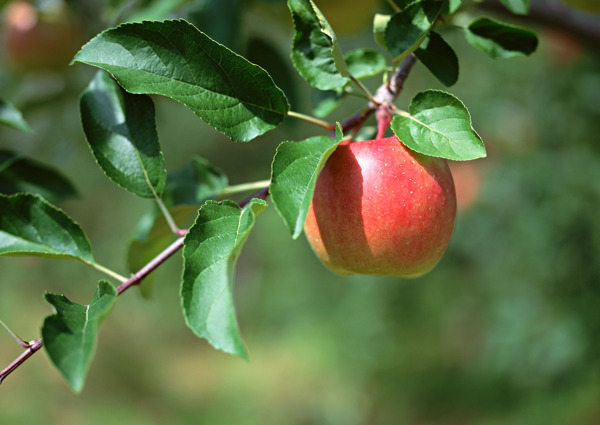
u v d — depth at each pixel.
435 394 2.10
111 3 0.82
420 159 0.57
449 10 0.60
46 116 1.13
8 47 1.11
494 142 1.44
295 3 0.58
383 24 0.61
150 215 0.71
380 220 0.56
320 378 2.41
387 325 1.86
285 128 0.78
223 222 0.51
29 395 2.66
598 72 1.22
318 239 0.58
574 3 0.81
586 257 1.24
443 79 0.59
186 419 2.54
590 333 1.25
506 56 0.62
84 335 0.47
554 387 1.45
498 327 1.49
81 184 2.12
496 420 1.86
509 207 1.41
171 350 3.24
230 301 0.48
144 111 0.58
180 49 0.54
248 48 0.79
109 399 2.71
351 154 0.56
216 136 2.81
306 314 2.33
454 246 1.54
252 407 2.47
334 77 0.58
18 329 2.91
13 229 0.56
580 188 1.23
